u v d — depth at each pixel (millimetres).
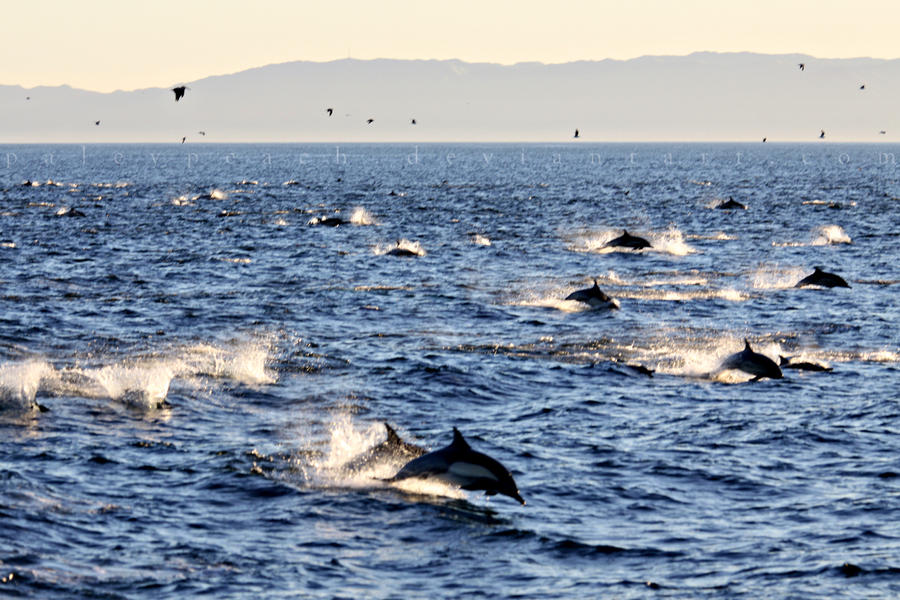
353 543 53781
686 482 64688
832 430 76500
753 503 60844
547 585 48656
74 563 49125
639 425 78188
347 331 115125
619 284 154750
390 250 192125
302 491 61562
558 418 80125
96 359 97000
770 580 49125
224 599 45938
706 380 93750
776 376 93875
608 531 56156
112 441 70375
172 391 85312
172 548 51781
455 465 60781
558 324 120625
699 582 49031
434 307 131375
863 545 53625
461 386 89625
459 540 54500
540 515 58625
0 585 45844
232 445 70750
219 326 116312
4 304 126625
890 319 124438
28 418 75000
